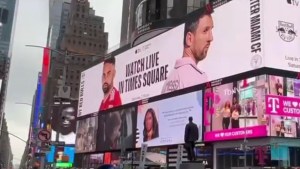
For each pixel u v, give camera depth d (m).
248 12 40.19
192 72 46.31
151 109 53.44
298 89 38.34
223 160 40.91
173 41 51.00
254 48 38.62
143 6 65.19
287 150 36.81
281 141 36.38
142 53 58.06
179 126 47.09
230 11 42.31
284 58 38.41
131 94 59.50
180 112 47.31
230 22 42.09
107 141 64.62
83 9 97.94
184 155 45.03
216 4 44.31
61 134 80.38
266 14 38.66
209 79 43.50
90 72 75.31
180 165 24.00
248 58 39.12
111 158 65.56
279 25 38.97
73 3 98.81
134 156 56.44
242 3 41.03
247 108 37.94
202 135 43.06
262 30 38.25
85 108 74.88
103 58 70.88
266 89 36.56
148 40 56.88
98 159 71.44
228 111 40.06
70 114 78.81
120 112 61.91
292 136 36.72
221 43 42.78
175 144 47.12
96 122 69.62
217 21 43.81
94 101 71.81
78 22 94.00
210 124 42.22
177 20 59.47
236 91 39.59
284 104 36.97
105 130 65.94
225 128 40.06
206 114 43.03
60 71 88.06
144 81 56.44
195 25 47.12
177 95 48.41
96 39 94.38
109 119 65.19
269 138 36.00
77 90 88.06
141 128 55.19
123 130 60.03
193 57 46.62
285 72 38.06
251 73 38.34
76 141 76.62
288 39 39.09
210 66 43.69
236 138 38.44
